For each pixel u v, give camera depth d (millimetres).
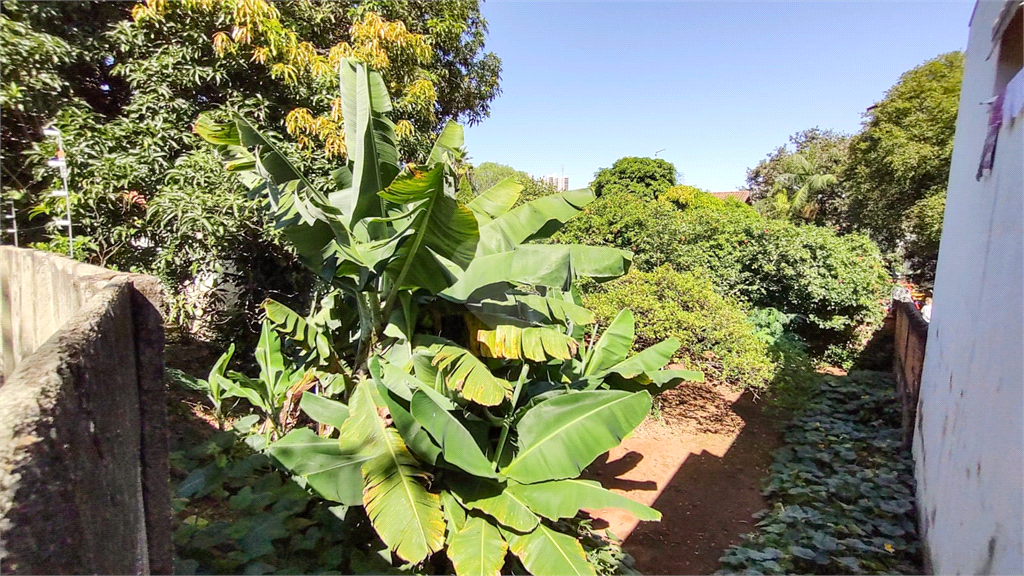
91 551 1021
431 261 3080
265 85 5895
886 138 10602
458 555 2693
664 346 4887
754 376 5855
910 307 7090
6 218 4500
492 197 4293
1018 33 2924
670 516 4410
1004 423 2279
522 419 3404
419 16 7250
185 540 2439
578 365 4648
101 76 5652
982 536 2404
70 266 2225
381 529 2623
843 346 8898
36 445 827
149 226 4922
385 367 3385
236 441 3521
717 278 9047
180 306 5383
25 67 4426
